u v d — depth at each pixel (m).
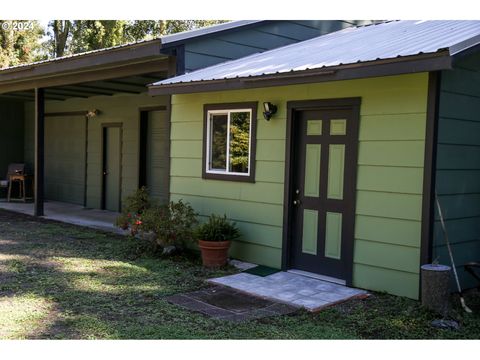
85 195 13.27
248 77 6.00
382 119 5.38
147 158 11.52
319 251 6.20
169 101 7.95
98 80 9.20
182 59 7.70
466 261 5.59
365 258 5.57
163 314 4.75
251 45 8.77
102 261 6.87
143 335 4.18
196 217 7.54
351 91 5.66
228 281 5.95
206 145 7.37
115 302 5.08
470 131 5.46
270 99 6.54
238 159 7.01
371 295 5.36
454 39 5.05
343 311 4.90
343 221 5.93
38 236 8.70
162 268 6.54
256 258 6.78
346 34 8.81
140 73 8.30
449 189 5.26
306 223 6.33
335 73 5.17
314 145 6.21
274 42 9.18
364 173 5.56
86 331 4.23
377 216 5.45
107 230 9.50
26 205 13.36
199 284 5.84
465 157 5.41
